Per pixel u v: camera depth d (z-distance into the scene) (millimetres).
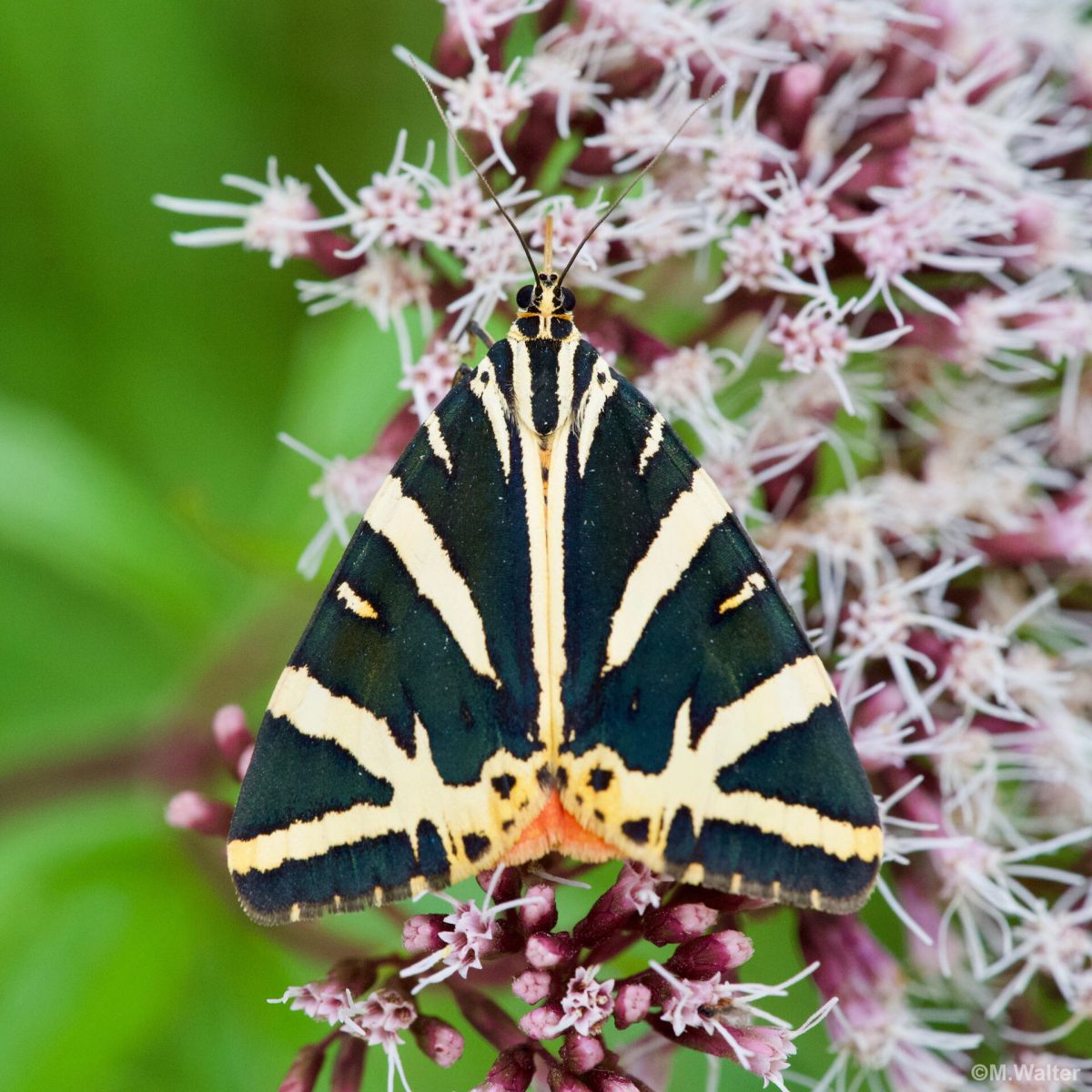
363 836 272
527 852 272
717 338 301
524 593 275
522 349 279
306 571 302
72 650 323
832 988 294
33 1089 298
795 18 300
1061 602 307
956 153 299
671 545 275
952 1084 295
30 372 324
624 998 277
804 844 271
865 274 298
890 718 294
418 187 294
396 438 294
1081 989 299
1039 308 301
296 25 324
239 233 294
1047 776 300
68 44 323
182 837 307
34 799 309
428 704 273
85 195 324
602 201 298
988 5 308
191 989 306
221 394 327
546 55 297
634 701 273
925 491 302
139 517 311
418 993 290
